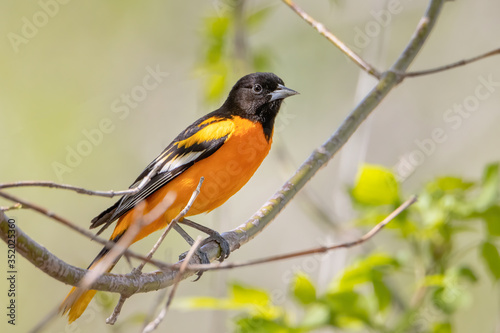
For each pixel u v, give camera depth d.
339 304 7.92
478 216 8.00
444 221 8.02
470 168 14.68
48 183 4.45
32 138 14.86
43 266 4.69
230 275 14.74
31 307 13.79
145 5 16.03
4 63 15.25
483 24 15.66
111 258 4.86
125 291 5.29
